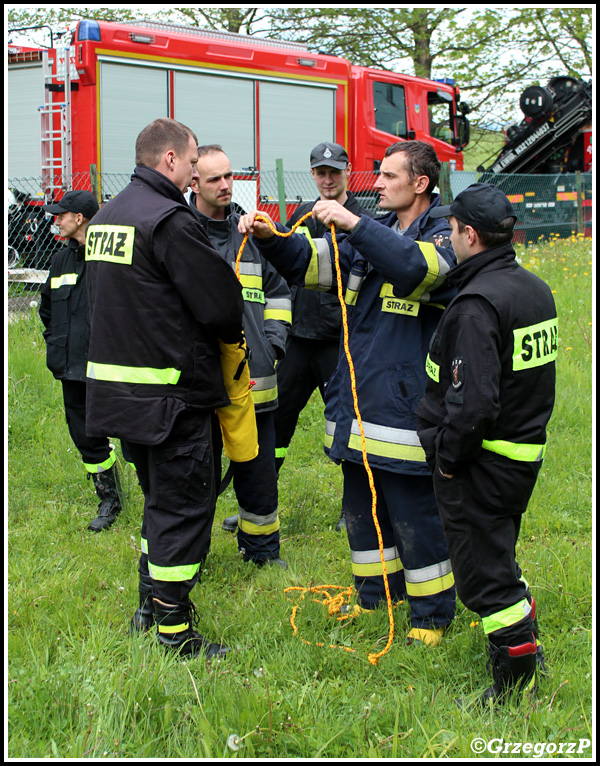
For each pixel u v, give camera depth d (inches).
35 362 259.3
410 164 120.9
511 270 103.6
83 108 403.9
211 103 451.5
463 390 97.3
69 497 191.2
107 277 110.5
